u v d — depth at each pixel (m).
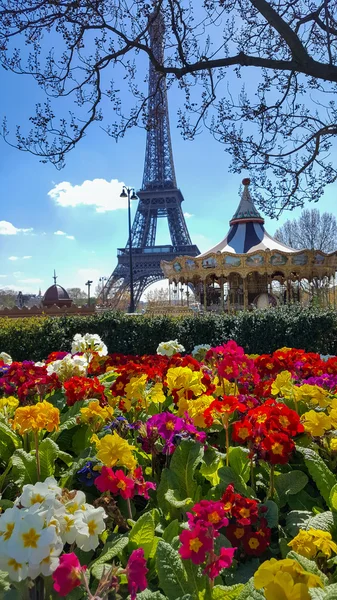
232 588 2.08
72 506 2.03
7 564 1.74
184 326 12.45
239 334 12.04
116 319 12.41
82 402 4.10
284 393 4.16
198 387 3.86
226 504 2.58
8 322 12.43
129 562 1.76
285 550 2.49
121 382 4.31
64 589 1.64
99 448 2.68
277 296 28.22
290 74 10.73
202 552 1.97
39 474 3.14
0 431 3.73
